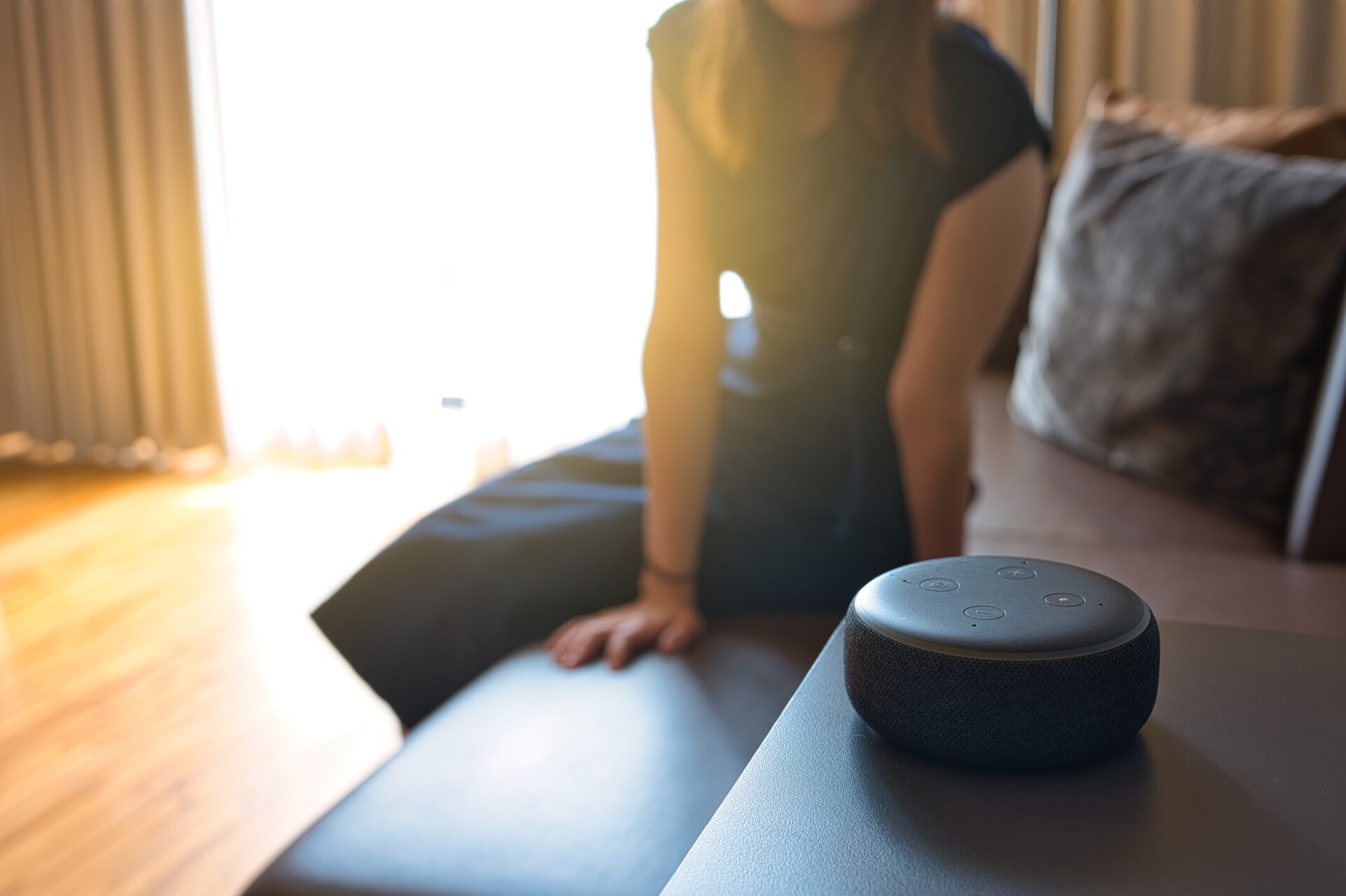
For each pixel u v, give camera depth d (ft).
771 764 1.21
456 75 10.18
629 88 9.77
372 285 10.93
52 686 6.15
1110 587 1.29
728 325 4.85
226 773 5.20
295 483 10.60
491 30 9.98
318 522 9.25
